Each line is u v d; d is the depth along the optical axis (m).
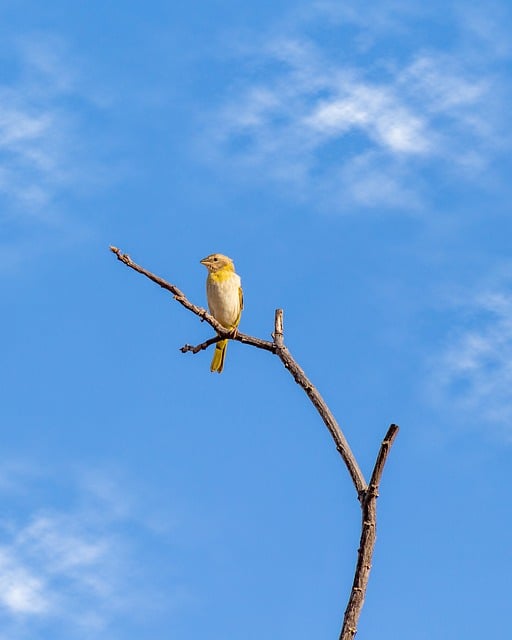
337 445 10.12
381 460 9.27
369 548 9.13
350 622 8.83
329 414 10.55
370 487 9.34
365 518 9.25
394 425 9.25
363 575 9.04
